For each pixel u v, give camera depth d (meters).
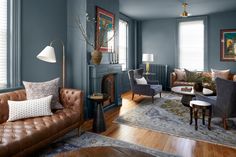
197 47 6.71
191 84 5.78
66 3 3.80
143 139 2.77
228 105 3.02
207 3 5.20
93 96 3.13
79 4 3.68
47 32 3.40
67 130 2.57
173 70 7.03
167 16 6.74
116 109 4.41
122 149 1.56
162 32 7.16
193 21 6.68
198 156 2.29
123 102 5.11
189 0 4.93
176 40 6.95
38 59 3.26
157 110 4.29
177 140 2.75
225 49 6.32
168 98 5.60
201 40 6.63
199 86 4.00
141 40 7.50
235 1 5.04
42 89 2.73
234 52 6.20
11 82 2.87
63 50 3.52
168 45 7.09
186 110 4.28
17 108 2.35
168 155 2.31
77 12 3.71
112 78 4.56
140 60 7.54
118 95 4.72
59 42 3.66
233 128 3.20
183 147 2.53
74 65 3.80
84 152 1.50
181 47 6.95
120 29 6.43
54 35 3.54
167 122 3.49
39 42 3.26
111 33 4.59
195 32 6.70
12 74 2.87
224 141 2.71
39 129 2.10
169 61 7.11
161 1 5.00
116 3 4.82
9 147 1.73
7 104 2.42
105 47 4.36
